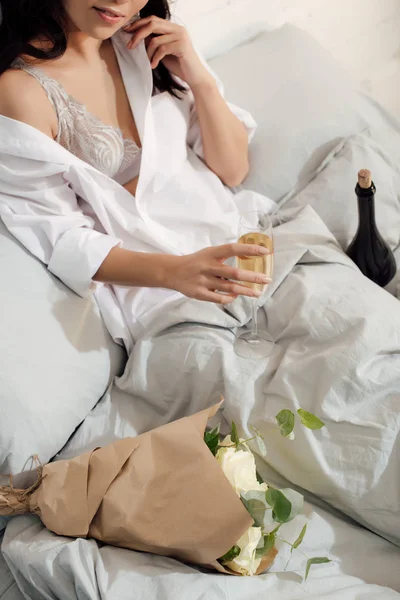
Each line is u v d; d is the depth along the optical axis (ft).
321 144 5.55
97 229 4.72
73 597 3.41
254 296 4.08
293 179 5.48
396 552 3.87
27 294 4.10
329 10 7.32
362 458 3.89
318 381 4.04
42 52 4.35
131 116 4.85
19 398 3.78
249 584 3.46
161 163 4.84
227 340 4.36
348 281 4.53
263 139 5.53
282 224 5.17
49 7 4.27
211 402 4.26
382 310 4.27
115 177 4.87
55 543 3.52
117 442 3.72
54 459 4.14
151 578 3.36
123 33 4.89
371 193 4.76
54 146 4.31
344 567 3.75
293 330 4.32
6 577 3.85
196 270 4.15
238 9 6.45
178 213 4.91
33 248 4.29
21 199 4.37
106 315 4.51
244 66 5.92
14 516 3.87
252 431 4.09
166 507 3.50
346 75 6.08
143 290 4.62
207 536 3.43
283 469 4.04
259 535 3.53
